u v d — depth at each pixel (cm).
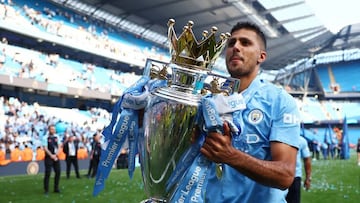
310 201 709
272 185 111
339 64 4394
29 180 1045
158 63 130
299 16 3200
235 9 2748
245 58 139
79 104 2538
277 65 4612
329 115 4053
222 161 101
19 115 1766
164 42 3353
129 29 3000
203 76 116
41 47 2375
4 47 2028
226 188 139
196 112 110
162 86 121
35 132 1634
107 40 2686
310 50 4169
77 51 2497
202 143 109
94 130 2062
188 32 111
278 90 138
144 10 2689
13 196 743
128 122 128
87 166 1603
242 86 143
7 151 1280
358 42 4009
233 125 103
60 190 850
